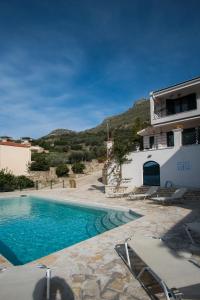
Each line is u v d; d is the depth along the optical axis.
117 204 14.55
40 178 32.88
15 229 11.73
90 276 5.02
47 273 4.08
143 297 4.23
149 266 4.14
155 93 23.88
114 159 21.41
